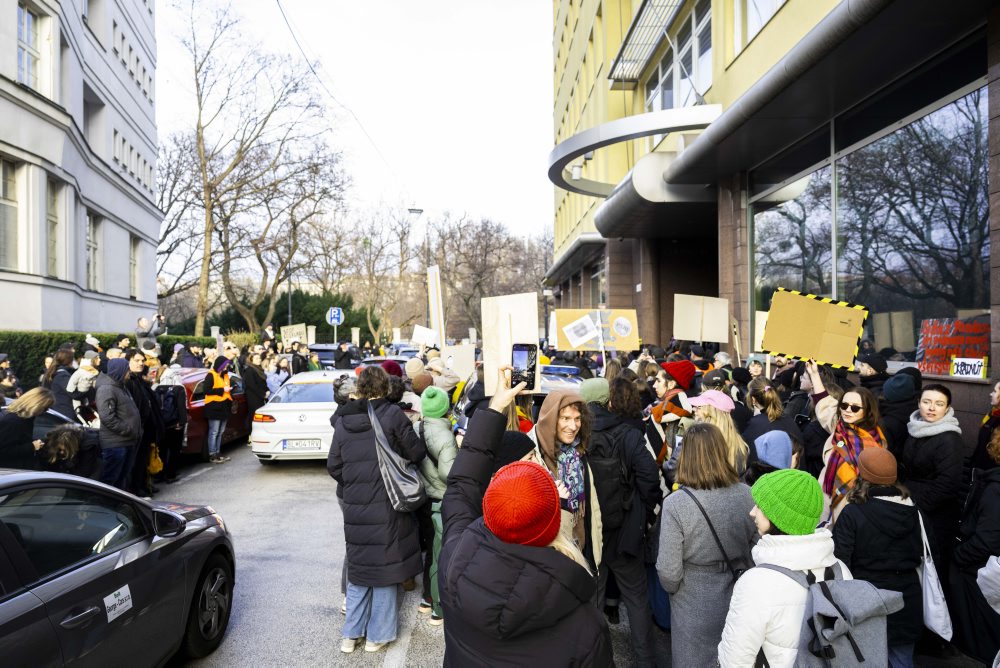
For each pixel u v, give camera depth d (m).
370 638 4.19
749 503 3.08
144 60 32.06
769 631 2.38
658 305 19.05
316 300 47.16
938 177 6.60
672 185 12.98
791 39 8.98
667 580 3.06
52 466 5.55
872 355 5.75
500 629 1.87
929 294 6.73
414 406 7.32
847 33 6.16
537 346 2.73
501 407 2.55
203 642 4.05
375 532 4.11
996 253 5.43
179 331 43.59
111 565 3.22
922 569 3.36
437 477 4.60
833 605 2.26
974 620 3.51
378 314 55.44
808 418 5.97
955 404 6.05
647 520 3.78
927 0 5.46
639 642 3.78
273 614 4.75
